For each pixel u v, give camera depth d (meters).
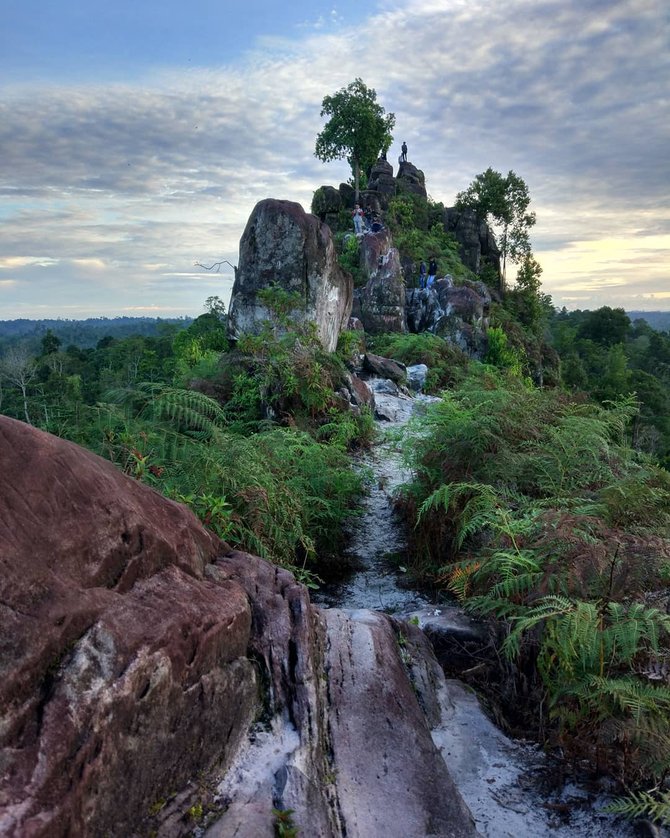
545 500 4.67
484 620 4.29
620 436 6.26
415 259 34.44
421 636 3.96
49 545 2.14
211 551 3.14
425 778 2.70
